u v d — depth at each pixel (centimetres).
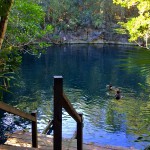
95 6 4847
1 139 1060
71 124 1309
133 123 1359
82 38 4803
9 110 310
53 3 4525
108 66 3002
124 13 4544
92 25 4859
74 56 3638
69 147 651
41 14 1326
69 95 1955
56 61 3312
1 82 1255
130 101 1764
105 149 685
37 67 2958
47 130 1027
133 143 1121
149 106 1638
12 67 576
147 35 714
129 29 770
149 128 1286
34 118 493
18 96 1880
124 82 2317
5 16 438
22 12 1217
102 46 4472
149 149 738
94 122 1379
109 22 4750
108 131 1260
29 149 308
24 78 2441
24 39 1212
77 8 4862
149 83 2242
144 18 761
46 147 648
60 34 4656
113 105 1686
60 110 271
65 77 2550
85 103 1745
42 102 1756
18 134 746
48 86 2188
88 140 1157
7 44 1030
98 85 2247
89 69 2886
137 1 836
